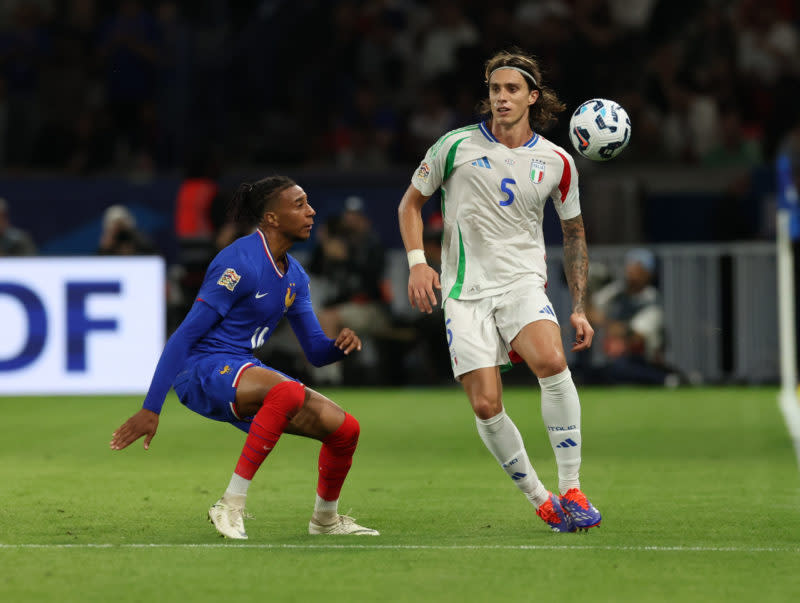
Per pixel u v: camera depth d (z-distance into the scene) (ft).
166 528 66.03
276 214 63.46
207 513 67.56
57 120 218.79
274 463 96.78
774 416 130.21
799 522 68.18
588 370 166.71
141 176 205.98
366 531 64.39
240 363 62.44
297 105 227.81
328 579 52.34
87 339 156.46
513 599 48.80
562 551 58.85
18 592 49.88
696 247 168.66
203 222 169.68
